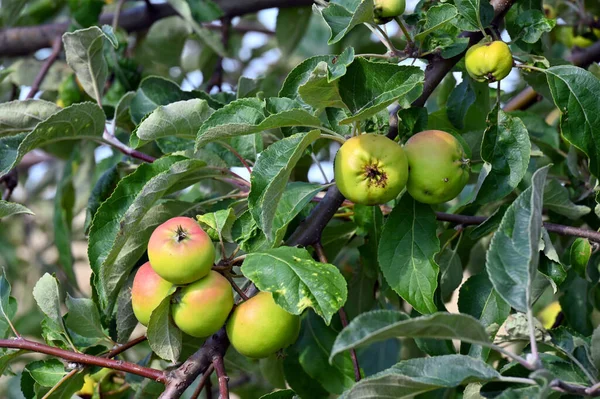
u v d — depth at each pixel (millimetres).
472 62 894
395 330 714
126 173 1088
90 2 1331
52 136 973
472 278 899
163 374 855
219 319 828
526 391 769
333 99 855
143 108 1056
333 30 887
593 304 1093
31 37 1383
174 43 1410
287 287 801
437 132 855
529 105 1209
